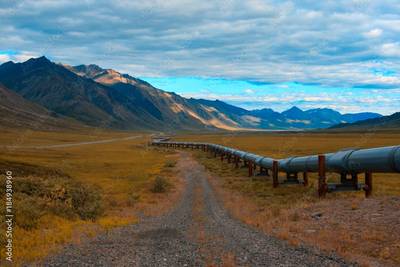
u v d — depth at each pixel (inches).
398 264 486.9
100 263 517.0
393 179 1697.8
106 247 612.1
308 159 1314.0
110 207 1131.9
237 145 6043.3
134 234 732.0
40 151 4682.6
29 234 666.8
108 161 3686.0
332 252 550.6
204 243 634.8
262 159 1967.3
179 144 6250.0
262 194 1352.1
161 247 611.8
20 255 542.6
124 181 2057.1
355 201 928.3
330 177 1680.6
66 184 1043.9
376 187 1336.1
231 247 599.5
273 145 5866.1
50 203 887.1
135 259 537.0
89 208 942.4
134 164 3363.7
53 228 743.7
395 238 588.1
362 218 745.0
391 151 892.0
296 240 628.7
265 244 614.9
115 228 797.9
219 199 1291.8
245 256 542.6
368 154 973.2
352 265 484.7
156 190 1577.3
